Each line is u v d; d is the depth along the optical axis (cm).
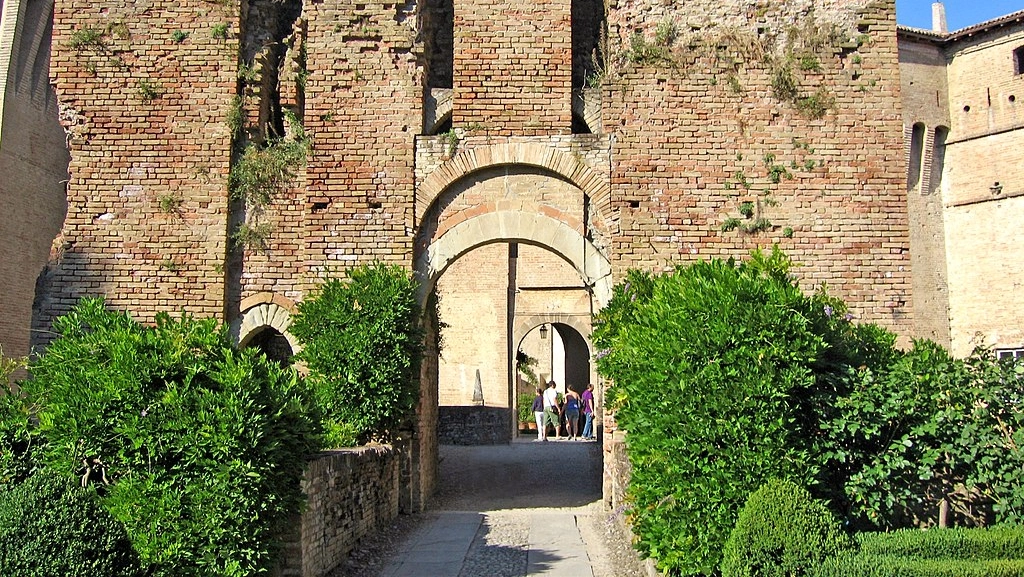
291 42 1574
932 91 2483
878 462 923
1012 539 834
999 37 2409
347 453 1148
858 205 1496
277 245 1517
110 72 1541
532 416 3719
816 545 789
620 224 1480
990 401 964
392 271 1451
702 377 891
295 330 1409
